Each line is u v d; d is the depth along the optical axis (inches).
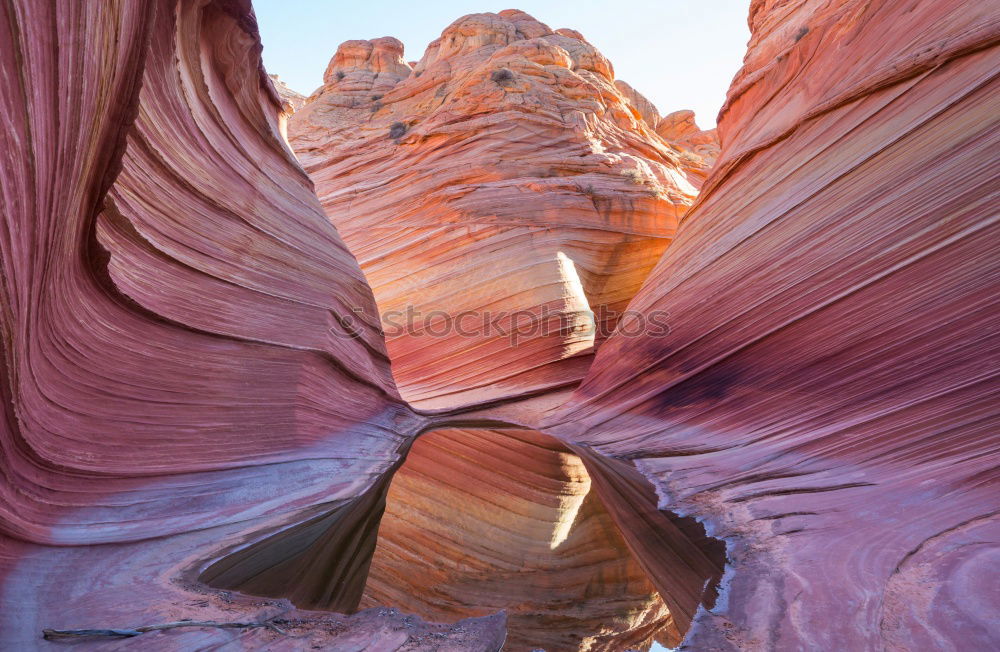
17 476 149.9
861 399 267.7
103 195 178.2
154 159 236.1
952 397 233.3
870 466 239.0
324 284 365.1
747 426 320.2
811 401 292.2
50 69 123.8
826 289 304.8
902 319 264.1
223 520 211.3
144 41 170.9
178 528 194.2
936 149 272.1
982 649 116.2
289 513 238.5
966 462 212.4
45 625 124.6
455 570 250.7
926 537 177.8
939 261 256.7
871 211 294.7
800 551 186.4
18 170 120.4
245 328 280.8
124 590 149.5
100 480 183.3
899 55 308.8
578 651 197.2
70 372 181.3
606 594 234.1
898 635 126.2
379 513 284.8
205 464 229.9
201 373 246.1
